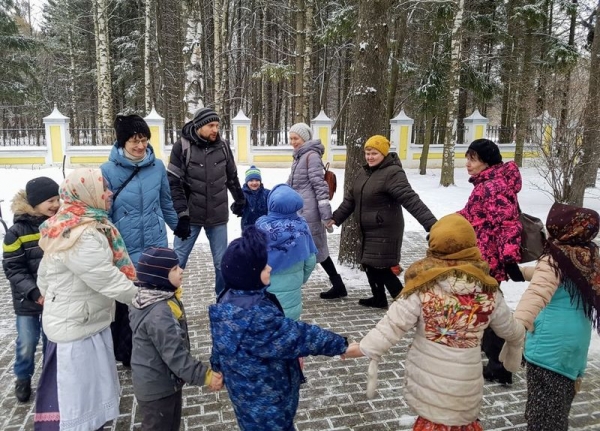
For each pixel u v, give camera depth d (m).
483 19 15.23
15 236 2.80
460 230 2.00
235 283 1.98
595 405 2.99
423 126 18.95
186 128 4.29
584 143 7.86
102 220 2.43
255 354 1.92
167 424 2.23
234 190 4.73
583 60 12.38
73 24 23.78
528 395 2.41
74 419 2.29
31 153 14.88
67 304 2.31
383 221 4.14
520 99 12.34
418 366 2.06
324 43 14.37
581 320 2.26
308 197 4.62
